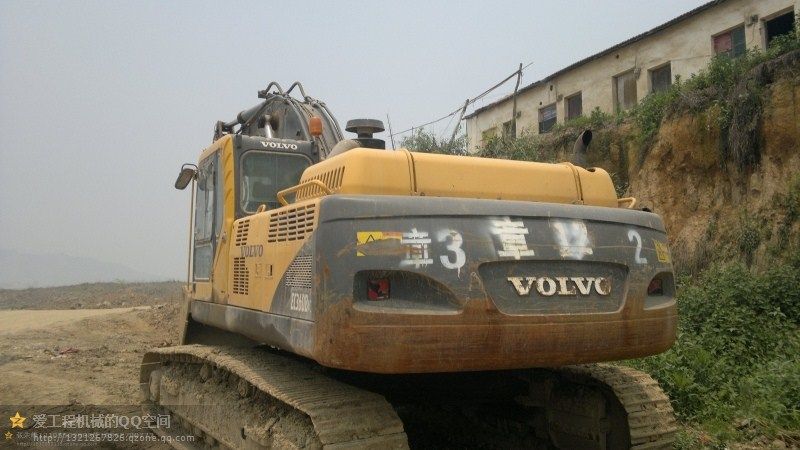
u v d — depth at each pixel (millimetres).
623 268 3900
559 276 3672
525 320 3488
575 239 3760
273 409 4184
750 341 7480
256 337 4449
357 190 3734
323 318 3342
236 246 4988
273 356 5008
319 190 4070
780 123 10797
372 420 3613
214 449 5074
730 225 11391
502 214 3639
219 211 5527
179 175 6551
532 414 5305
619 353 3809
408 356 3295
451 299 3389
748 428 5594
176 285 33906
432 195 3885
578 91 19875
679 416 6000
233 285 4969
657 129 13297
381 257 3348
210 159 5961
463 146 17438
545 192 4281
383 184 3787
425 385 4816
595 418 4648
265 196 5645
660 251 4121
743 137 11273
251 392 4621
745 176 11359
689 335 7715
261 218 4473
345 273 3320
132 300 25172
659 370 6539
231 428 4641
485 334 3404
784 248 10305
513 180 4188
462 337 3365
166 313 16703
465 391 5004
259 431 4070
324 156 5973
